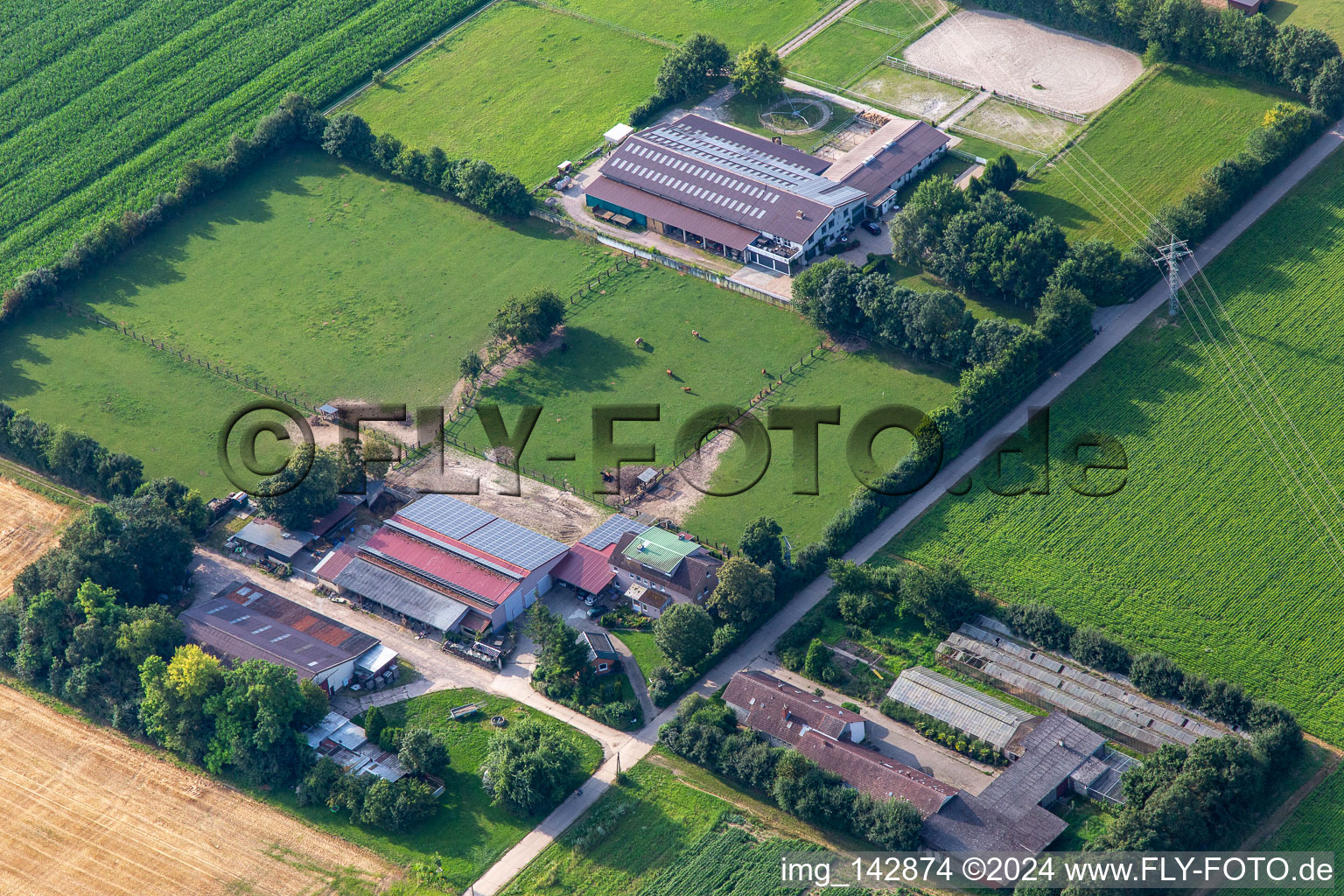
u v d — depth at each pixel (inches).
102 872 7765.8
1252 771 7465.6
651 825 7805.1
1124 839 7229.3
